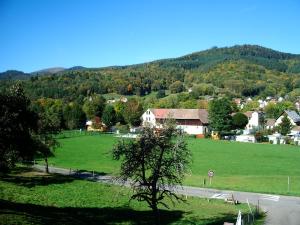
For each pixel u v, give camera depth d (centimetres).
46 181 5431
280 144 12294
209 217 3997
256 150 10638
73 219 3259
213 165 8125
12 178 5478
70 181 5578
